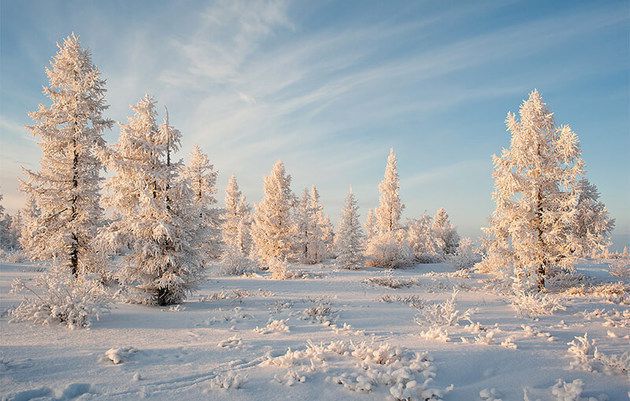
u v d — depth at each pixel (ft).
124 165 49.08
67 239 63.00
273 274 85.46
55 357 22.81
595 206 62.39
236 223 185.37
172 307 45.42
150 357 23.59
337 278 82.53
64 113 64.75
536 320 37.70
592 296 53.36
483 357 22.12
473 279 78.95
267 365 21.18
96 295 36.58
